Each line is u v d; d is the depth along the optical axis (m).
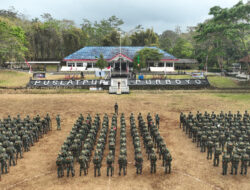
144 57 66.81
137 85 46.56
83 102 36.28
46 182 14.43
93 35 112.19
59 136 22.27
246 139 18.55
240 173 15.35
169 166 15.17
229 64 84.94
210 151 17.19
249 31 47.19
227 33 44.62
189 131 21.52
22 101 36.81
